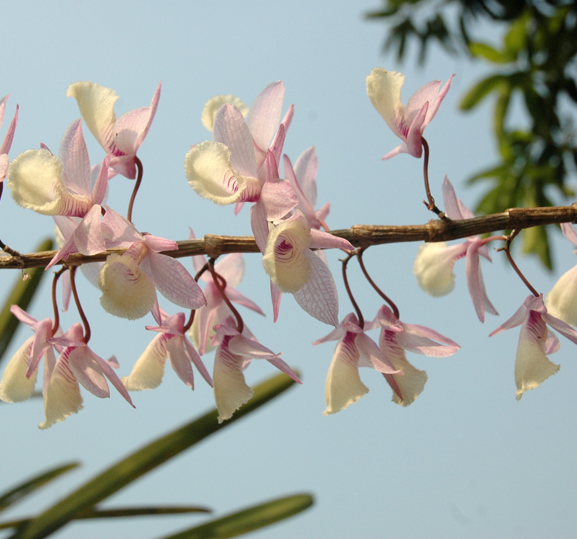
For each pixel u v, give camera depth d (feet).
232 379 2.33
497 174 3.46
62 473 2.68
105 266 2.26
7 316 2.62
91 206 2.29
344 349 2.36
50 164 2.26
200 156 2.25
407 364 2.36
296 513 2.57
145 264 2.29
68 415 2.33
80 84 2.32
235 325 2.36
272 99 2.30
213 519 2.57
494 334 2.36
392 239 2.33
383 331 2.37
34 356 2.34
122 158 2.34
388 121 2.35
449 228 2.34
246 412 2.54
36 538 2.43
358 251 2.35
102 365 2.34
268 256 2.24
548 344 2.40
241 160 2.27
